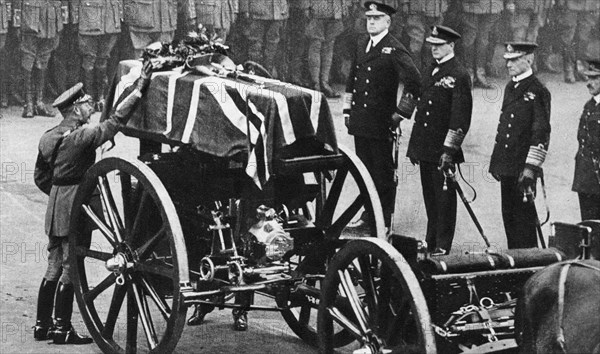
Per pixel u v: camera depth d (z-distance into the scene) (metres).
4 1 11.88
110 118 6.37
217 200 6.25
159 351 5.91
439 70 7.73
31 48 11.84
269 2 12.62
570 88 12.84
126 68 6.61
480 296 5.22
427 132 7.79
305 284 6.25
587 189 7.20
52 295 6.64
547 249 5.44
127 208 6.20
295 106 5.88
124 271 6.13
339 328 6.93
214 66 6.33
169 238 5.81
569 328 4.57
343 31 13.57
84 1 12.12
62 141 6.53
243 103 5.82
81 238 6.49
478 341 5.26
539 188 9.16
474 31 12.60
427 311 4.95
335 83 13.80
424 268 5.19
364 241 5.24
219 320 7.21
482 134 10.59
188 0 12.34
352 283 5.47
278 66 13.04
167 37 12.36
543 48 13.64
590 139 7.18
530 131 7.25
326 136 6.00
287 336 6.88
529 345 4.77
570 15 13.24
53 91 12.57
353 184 9.71
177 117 6.09
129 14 12.30
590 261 4.77
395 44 8.10
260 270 5.84
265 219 5.93
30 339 6.62
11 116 11.97
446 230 7.69
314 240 6.34
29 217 8.83
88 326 6.42
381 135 8.15
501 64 13.02
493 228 8.38
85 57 12.27
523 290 4.85
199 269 6.34
